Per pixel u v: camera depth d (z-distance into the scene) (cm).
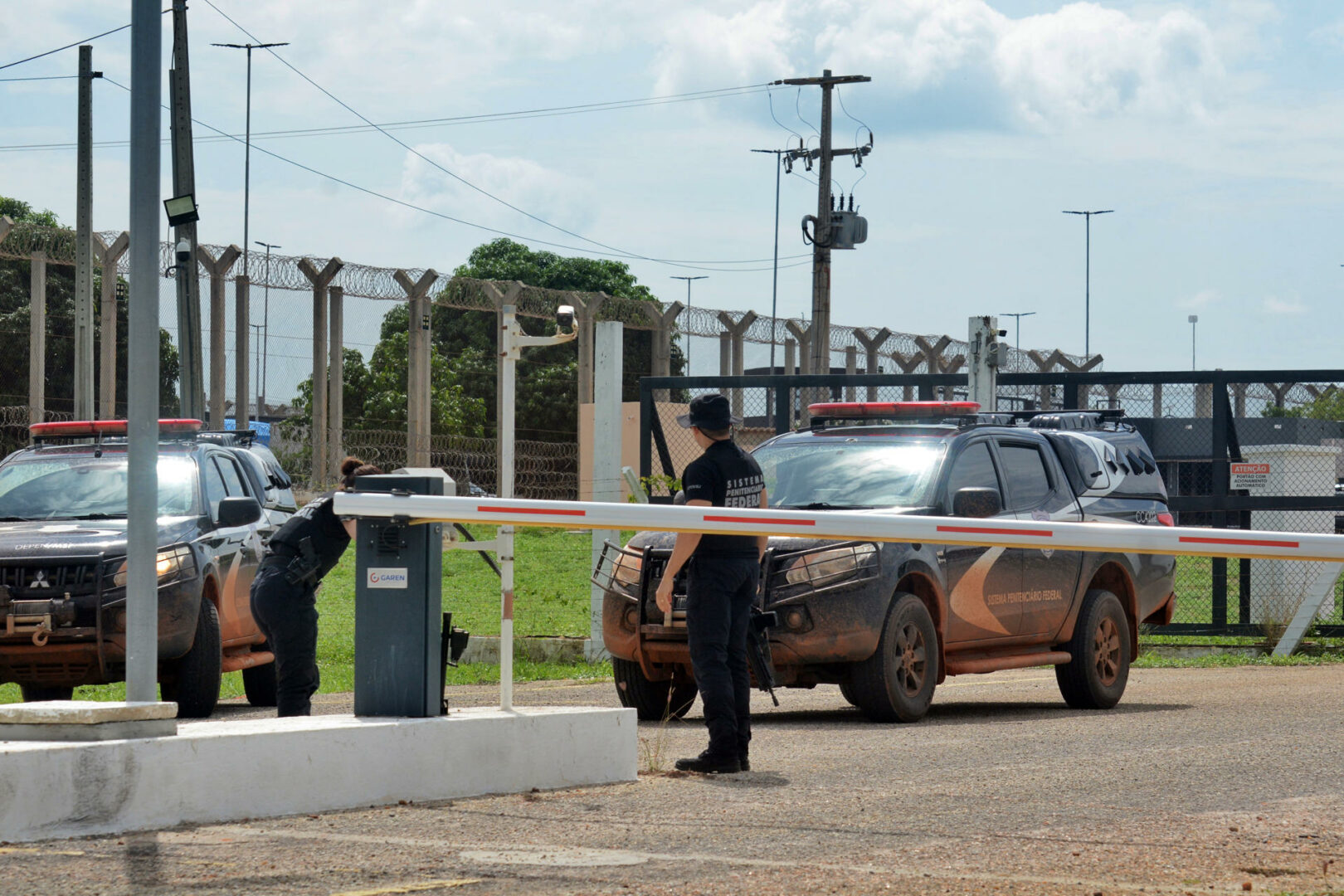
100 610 3047
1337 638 4941
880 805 1838
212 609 3288
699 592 2122
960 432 3228
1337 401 6988
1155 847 1569
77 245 7762
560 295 9956
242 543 3581
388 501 1847
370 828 1655
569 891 1352
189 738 1664
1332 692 3569
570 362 16875
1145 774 2128
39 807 1571
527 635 5081
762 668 2195
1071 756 2342
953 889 1361
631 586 2928
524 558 8731
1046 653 3272
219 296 8862
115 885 1375
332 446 9206
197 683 3247
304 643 2683
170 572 3152
